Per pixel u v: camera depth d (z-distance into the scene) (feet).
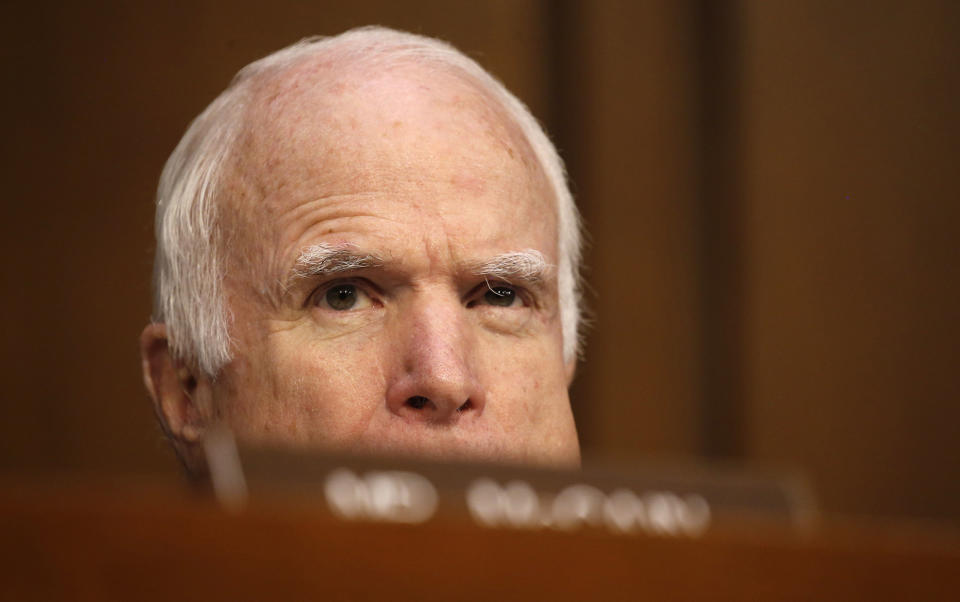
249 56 31.30
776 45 33.35
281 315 17.20
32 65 31.12
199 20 31.27
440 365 16.40
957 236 33.68
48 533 6.38
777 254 33.06
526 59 31.96
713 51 33.09
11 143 31.01
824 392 32.99
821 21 33.55
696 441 32.42
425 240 17.10
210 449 7.74
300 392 16.83
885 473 32.99
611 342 32.22
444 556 6.83
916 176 33.63
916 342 33.40
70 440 30.86
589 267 32.19
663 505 8.20
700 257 32.78
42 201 31.14
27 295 30.99
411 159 17.51
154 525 6.48
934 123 33.76
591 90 32.48
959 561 7.45
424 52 19.15
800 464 32.68
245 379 17.42
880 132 33.63
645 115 32.71
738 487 8.39
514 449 17.19
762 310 32.86
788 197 33.19
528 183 18.38
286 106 18.21
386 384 16.72
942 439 33.24
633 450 32.07
